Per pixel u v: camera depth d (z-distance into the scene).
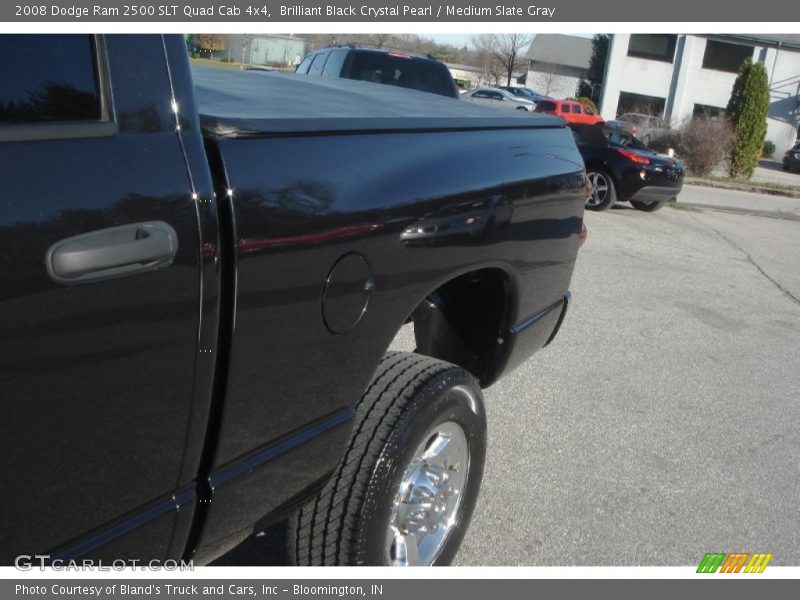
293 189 1.82
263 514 1.98
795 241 12.38
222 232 1.66
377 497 2.25
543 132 3.14
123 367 1.50
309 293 1.87
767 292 8.27
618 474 3.83
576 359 5.42
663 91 38.06
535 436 4.13
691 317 6.87
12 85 1.37
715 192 18.89
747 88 21.58
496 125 2.82
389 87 3.61
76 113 1.45
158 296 1.53
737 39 36.72
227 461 1.80
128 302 1.48
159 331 1.55
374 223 2.03
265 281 1.75
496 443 3.99
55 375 1.40
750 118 21.58
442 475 2.59
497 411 4.39
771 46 36.78
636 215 13.03
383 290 2.12
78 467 1.48
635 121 31.92
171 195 1.55
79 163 1.43
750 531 3.47
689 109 37.94
